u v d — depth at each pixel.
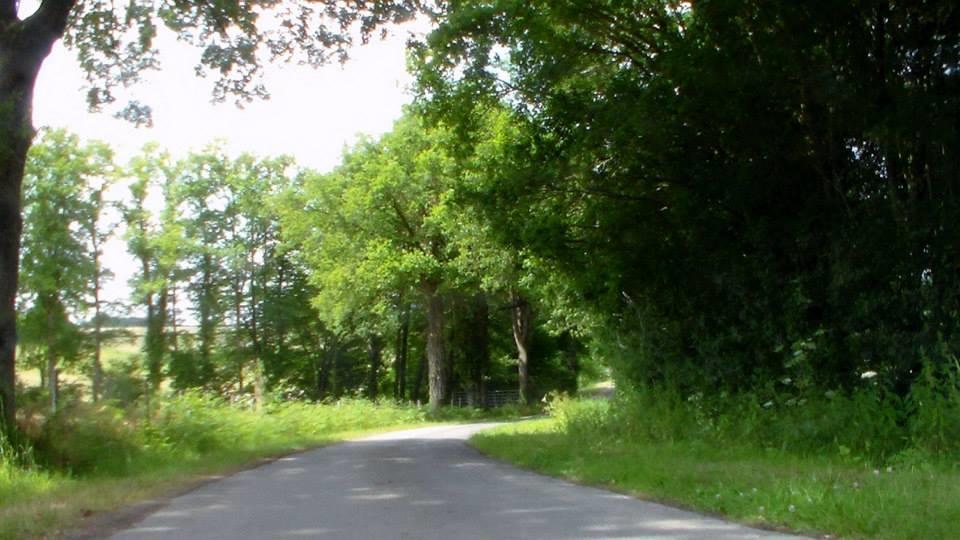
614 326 22.83
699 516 9.53
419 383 76.88
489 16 19.69
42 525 9.39
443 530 8.78
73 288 43.91
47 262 43.09
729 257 19.17
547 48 19.83
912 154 15.81
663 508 10.20
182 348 62.09
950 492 9.47
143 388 21.73
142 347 51.94
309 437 30.47
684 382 20.08
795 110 17.08
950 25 14.85
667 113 17.41
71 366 43.16
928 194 15.73
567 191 21.42
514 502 10.86
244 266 64.25
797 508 8.91
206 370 61.38
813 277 17.45
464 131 22.28
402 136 49.19
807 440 15.52
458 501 11.04
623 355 21.67
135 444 18.06
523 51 20.17
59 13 16.36
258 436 26.08
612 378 22.83
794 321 17.67
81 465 15.67
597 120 18.98
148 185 53.06
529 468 15.88
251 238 66.12
